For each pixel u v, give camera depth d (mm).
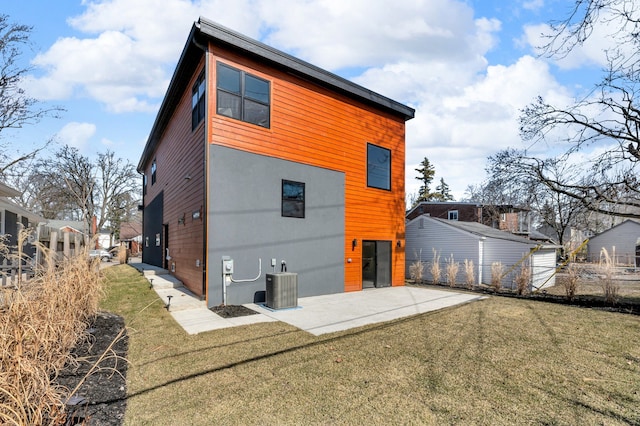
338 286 9211
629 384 3330
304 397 3021
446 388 3219
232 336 4852
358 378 3436
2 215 11664
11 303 2943
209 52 6938
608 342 4750
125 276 10859
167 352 4156
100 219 34125
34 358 2629
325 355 4105
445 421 2635
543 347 4492
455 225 15336
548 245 13328
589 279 13391
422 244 16328
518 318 6293
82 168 30891
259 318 6000
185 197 8859
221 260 6922
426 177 42719
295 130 8375
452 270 12531
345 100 9680
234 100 7273
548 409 2826
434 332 5184
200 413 2729
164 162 12562
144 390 3127
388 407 2850
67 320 3820
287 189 8133
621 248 27672
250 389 3170
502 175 10367
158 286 8523
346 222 9523
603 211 9031
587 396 3068
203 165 7023
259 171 7602
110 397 2969
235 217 7164
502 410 2809
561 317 6422
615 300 8031
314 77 8648
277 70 8086
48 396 2320
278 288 6805
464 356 4113
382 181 10750
